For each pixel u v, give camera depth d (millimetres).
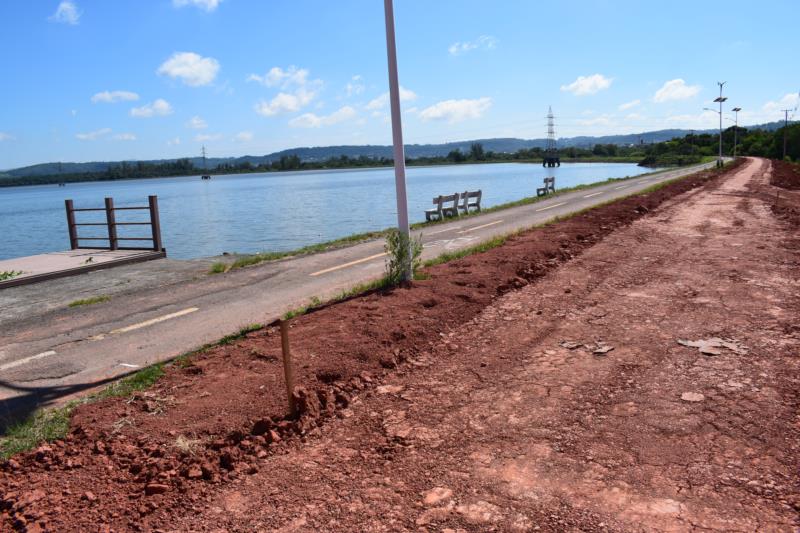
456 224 18359
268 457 3725
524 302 7324
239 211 45938
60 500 3219
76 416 4355
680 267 9086
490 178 95188
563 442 3662
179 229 32906
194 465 3561
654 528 2734
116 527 2975
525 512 2934
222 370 5176
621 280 8344
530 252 10398
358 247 13969
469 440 3791
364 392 4762
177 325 7352
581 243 11984
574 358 5215
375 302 7203
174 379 5062
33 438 4023
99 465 3617
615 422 3885
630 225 14781
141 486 3373
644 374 4707
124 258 12812
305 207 47312
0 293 10086
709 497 2965
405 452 3691
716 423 3771
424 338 5977
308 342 5723
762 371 4602
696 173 46438
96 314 8211
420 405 4434
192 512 3115
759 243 11156
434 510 3000
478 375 4980
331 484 3344
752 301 6766
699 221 15305
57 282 10961
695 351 5168
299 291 9055
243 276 10703
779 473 3148
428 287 7895
